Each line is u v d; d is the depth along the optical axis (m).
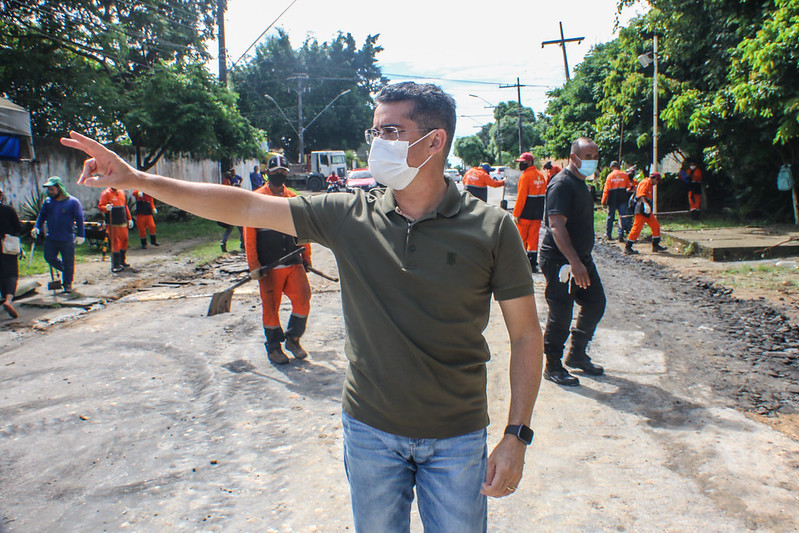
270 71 62.56
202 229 18.03
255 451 3.71
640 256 11.12
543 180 9.05
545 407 4.23
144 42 21.50
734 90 12.38
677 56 15.91
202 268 11.04
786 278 8.38
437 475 1.69
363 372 1.70
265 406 4.39
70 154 16.66
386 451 1.70
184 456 3.66
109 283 9.50
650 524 2.88
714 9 14.12
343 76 63.97
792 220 14.15
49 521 3.01
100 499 3.20
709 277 8.76
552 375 4.71
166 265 11.31
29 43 16.52
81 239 8.66
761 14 13.02
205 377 5.00
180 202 1.72
